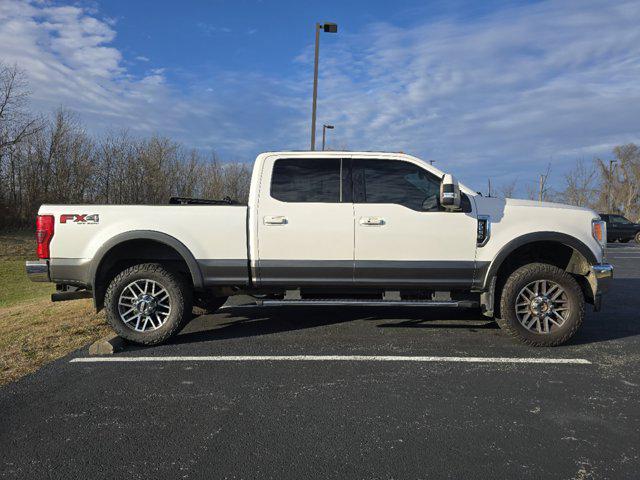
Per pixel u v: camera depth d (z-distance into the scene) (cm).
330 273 508
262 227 505
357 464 272
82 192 2945
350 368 434
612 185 5269
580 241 496
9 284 1595
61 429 317
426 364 445
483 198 516
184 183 3272
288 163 519
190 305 520
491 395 371
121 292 502
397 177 514
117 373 425
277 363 449
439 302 507
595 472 262
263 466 271
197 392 380
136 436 307
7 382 404
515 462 273
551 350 488
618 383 396
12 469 269
